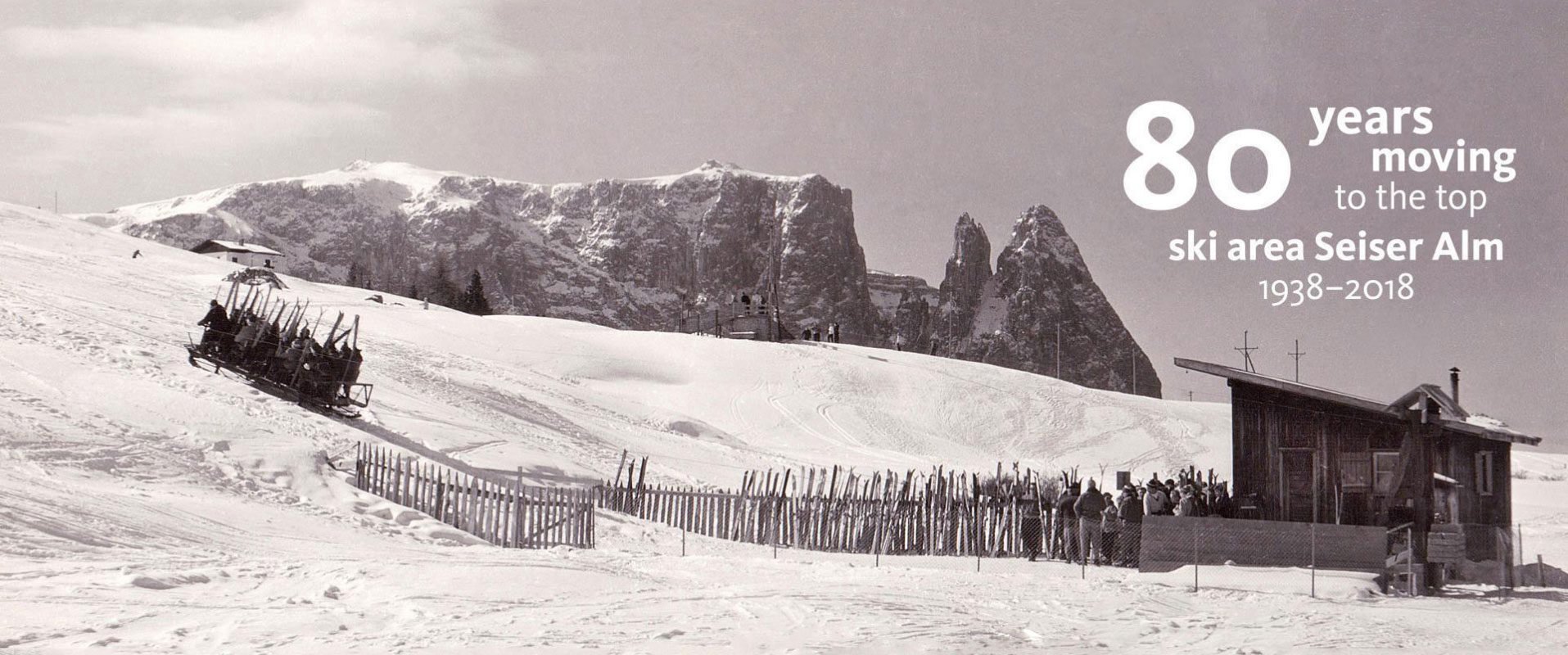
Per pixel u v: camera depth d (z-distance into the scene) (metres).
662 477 40.84
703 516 30.16
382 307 92.44
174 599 11.80
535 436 42.28
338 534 20.62
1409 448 22.31
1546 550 32.16
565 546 22.86
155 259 101.12
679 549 25.27
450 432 36.09
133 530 16.38
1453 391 29.30
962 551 27.48
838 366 99.31
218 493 22.19
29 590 11.50
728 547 26.81
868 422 84.00
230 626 10.40
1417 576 21.22
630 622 12.00
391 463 27.45
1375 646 13.23
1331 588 19.86
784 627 12.12
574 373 85.31
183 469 23.11
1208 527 22.08
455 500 24.58
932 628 12.59
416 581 13.92
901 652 11.02
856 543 28.25
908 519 28.02
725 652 10.47
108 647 9.17
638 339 102.06
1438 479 27.62
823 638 11.52
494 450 35.06
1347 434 26.77
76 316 39.16
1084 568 22.72
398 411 38.03
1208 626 14.56
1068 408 95.19
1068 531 25.88
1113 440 87.38
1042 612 15.25
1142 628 14.12
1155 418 95.12
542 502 23.48
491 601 13.02
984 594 16.83
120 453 22.78
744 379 92.50
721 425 79.38
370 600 12.62
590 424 52.78
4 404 24.09
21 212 109.25
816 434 78.75
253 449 26.20
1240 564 21.89
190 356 35.59
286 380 34.00
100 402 27.16
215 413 28.39
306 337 34.47
